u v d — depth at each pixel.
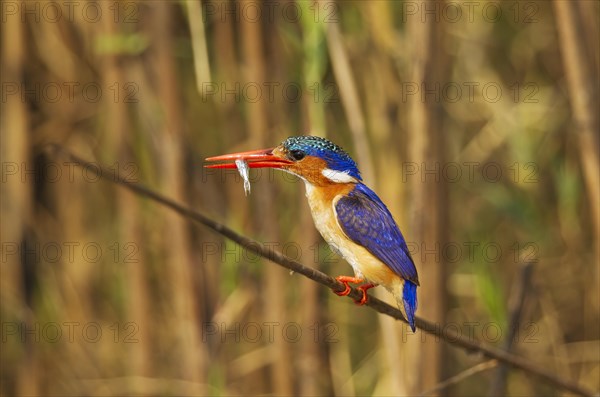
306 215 10.16
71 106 11.25
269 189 10.24
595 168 9.02
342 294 6.78
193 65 11.30
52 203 11.95
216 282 11.05
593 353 11.80
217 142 11.24
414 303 7.47
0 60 10.90
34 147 11.43
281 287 10.31
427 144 8.93
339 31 9.60
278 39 9.88
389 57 9.94
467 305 12.08
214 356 10.54
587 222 11.98
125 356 12.16
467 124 12.06
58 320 11.96
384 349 10.99
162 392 10.81
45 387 11.89
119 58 10.23
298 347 10.48
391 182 9.85
